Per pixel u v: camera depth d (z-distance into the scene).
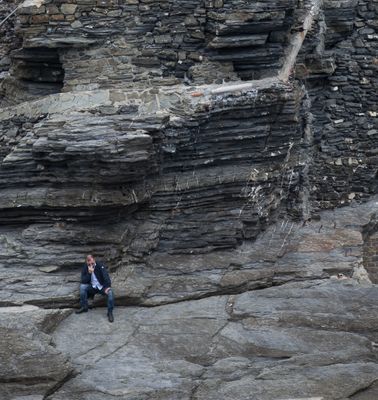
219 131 17.12
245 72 18.42
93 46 17.84
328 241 17.97
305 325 14.98
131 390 12.80
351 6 19.48
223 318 15.19
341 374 13.24
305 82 19.53
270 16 17.77
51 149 15.66
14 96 18.75
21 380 12.77
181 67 18.11
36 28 17.66
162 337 14.49
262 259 16.95
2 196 16.12
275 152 17.88
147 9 17.78
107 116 16.38
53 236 15.80
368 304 15.71
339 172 19.75
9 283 15.20
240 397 12.64
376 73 19.64
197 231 16.95
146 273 16.31
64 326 14.65
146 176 16.45
